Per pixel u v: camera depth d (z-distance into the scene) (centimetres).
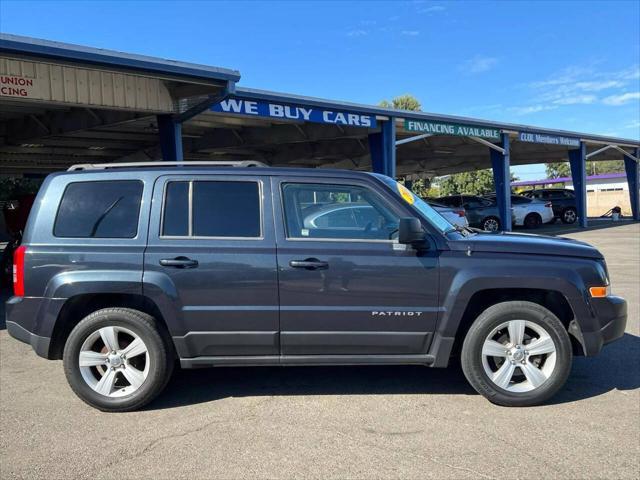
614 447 351
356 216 429
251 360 421
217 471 329
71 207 428
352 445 359
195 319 412
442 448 352
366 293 412
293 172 431
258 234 419
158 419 409
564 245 434
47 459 348
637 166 2994
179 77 886
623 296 834
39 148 1759
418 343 419
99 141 1686
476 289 411
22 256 421
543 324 417
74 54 755
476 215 2375
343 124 1423
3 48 695
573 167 2527
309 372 512
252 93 1183
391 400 438
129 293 411
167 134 1093
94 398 420
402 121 1605
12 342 639
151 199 425
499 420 395
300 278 410
